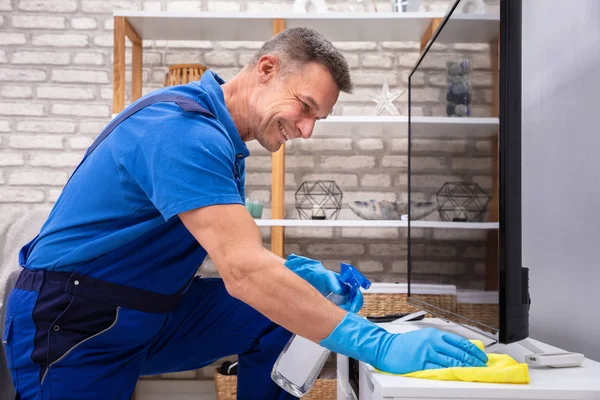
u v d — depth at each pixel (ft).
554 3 6.28
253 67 4.64
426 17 9.52
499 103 4.05
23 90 10.96
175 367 5.53
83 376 4.23
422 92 6.28
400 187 10.94
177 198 3.63
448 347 3.67
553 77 6.26
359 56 11.09
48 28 11.02
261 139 4.66
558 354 4.18
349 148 11.00
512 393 3.36
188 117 3.94
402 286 8.95
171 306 4.67
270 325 5.41
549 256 6.29
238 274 3.63
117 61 9.48
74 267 4.25
